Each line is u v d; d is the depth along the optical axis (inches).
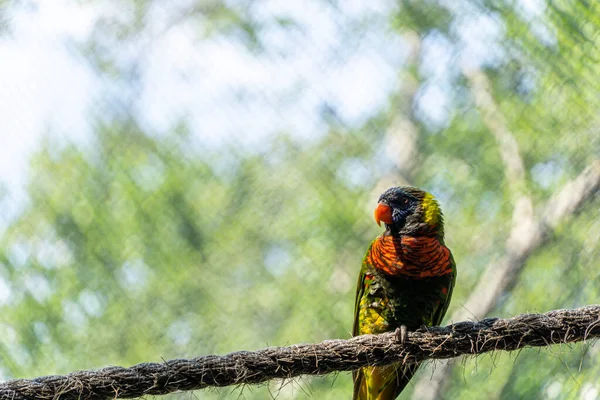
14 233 408.2
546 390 327.9
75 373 173.5
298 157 421.1
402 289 229.3
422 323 233.0
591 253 364.2
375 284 232.8
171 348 389.4
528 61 399.5
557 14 390.6
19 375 378.9
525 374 339.3
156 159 422.9
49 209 412.8
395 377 232.1
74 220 410.6
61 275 401.4
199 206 417.4
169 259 406.6
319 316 389.1
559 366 328.2
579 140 384.2
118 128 425.4
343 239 403.5
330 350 182.9
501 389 346.3
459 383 366.0
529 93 398.9
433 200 233.5
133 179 418.6
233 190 421.1
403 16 420.8
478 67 410.0
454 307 387.9
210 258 408.2
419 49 419.2
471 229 399.5
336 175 415.8
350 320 384.8
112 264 404.8
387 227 235.9
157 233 410.9
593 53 384.2
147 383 173.5
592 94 386.0
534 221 383.6
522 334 181.3
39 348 386.3
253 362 177.9
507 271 379.6
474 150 406.9
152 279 404.2
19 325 390.0
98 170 420.5
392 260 226.8
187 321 395.2
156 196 417.4
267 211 415.8
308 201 414.0
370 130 421.7
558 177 387.5
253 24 424.2
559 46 391.2
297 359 180.2
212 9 428.5
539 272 374.0
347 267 398.0
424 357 186.4
